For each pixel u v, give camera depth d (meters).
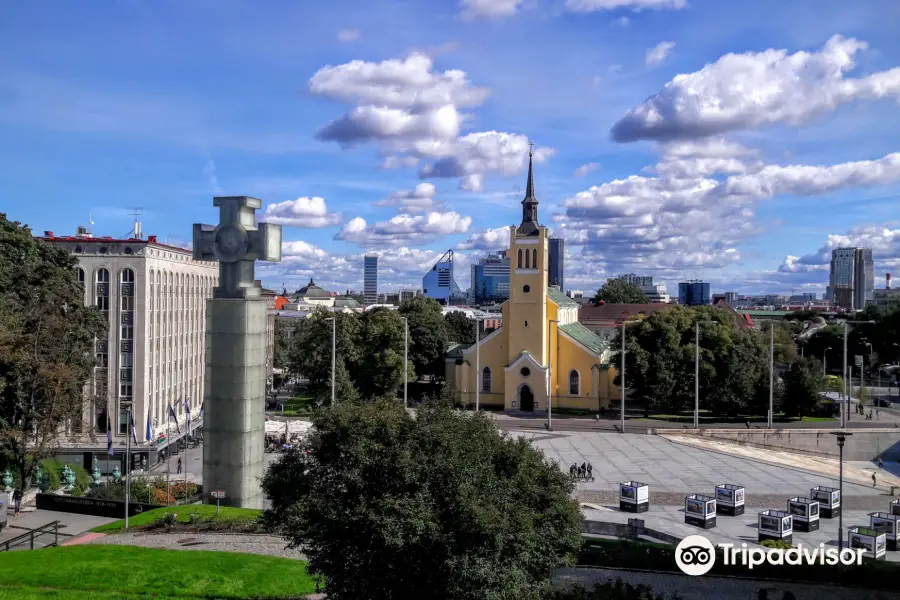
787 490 62.19
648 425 96.31
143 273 77.75
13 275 60.16
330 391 95.31
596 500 58.50
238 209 43.16
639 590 31.89
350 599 24.47
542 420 101.75
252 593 30.61
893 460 92.75
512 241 112.69
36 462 59.28
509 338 113.50
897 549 45.75
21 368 56.47
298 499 25.33
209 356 43.38
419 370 125.56
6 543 38.31
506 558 23.47
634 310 199.62
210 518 41.44
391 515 22.70
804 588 35.16
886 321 151.75
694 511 50.44
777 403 102.75
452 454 24.28
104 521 46.91
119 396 77.50
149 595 29.91
